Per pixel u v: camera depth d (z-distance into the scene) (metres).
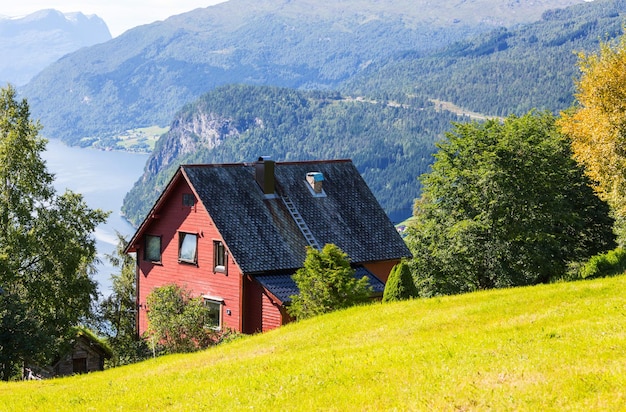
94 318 53.94
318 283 35.75
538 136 50.09
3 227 49.22
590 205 54.56
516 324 23.00
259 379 20.23
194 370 24.05
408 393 16.33
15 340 41.84
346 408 15.93
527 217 45.50
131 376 25.91
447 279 48.16
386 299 37.25
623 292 26.31
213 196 45.31
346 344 24.73
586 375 15.55
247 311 43.31
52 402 22.55
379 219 50.16
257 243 44.19
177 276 47.12
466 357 19.02
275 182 48.28
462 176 47.62
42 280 48.38
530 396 14.79
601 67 44.50
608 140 42.56
